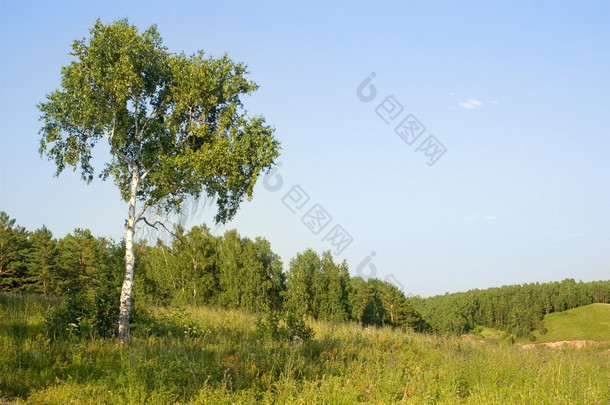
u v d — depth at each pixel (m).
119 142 16.77
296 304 37.47
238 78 17.77
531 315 107.56
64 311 15.14
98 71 15.88
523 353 16.66
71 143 16.97
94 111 16.30
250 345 13.88
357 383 11.20
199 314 21.30
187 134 17.84
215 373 10.73
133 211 16.95
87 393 9.41
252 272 36.22
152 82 17.44
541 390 11.23
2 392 9.27
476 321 111.69
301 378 11.31
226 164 16.83
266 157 17.23
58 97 16.36
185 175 16.55
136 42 16.56
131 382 9.52
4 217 52.28
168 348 13.02
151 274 35.78
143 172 17.86
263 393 9.96
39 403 8.88
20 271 51.50
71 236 50.06
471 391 11.52
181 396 9.63
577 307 124.75
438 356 14.48
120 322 15.68
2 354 10.80
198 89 17.16
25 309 16.81
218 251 37.72
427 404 10.35
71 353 11.80
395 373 12.20
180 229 17.98
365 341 16.27
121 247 22.84
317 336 18.16
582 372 13.25
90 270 47.28
